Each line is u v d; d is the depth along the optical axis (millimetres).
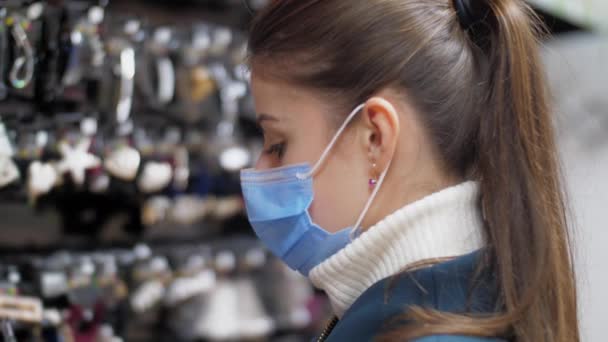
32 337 1413
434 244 858
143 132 1700
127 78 1531
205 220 2039
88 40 1439
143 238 1898
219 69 1865
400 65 888
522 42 887
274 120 955
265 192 976
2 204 1566
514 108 875
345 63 902
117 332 1734
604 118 3031
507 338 825
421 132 895
